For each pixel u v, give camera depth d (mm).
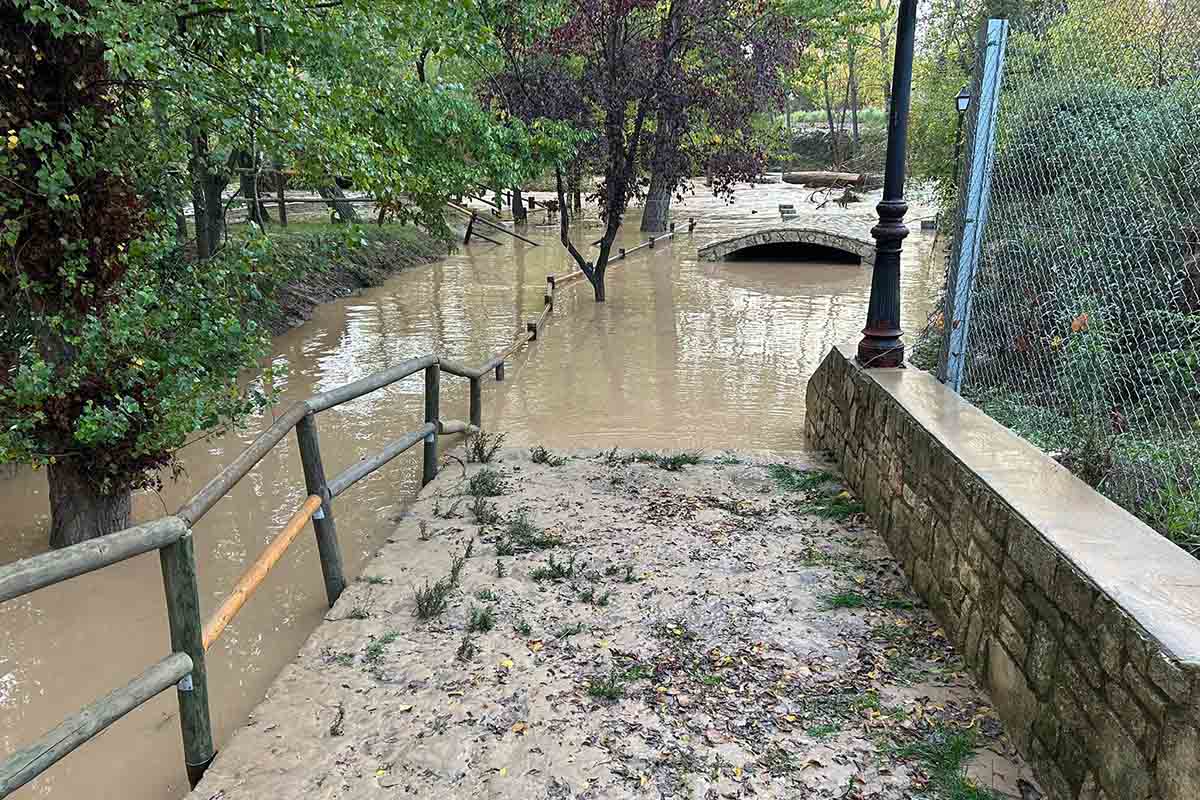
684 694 3121
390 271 15586
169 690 3580
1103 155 3994
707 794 2609
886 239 5047
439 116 7734
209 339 4605
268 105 4828
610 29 11633
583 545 4449
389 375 4859
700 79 11797
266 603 4258
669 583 3998
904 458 4176
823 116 48594
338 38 5477
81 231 4098
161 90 4379
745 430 6992
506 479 5496
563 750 2822
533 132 10539
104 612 4195
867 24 19328
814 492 5203
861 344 5273
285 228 15148
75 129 4031
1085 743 2357
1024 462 3375
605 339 10461
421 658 3402
